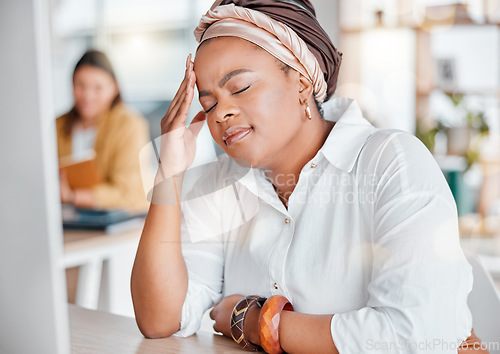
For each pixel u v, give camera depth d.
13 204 0.58
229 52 0.86
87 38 5.04
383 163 0.86
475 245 3.51
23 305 0.60
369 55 3.88
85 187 2.27
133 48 5.36
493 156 3.79
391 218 0.81
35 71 0.54
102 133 3.08
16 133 0.56
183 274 0.98
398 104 3.94
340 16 3.74
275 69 0.87
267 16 0.85
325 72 0.95
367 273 0.88
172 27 5.34
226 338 0.93
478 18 3.82
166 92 5.29
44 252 0.58
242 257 1.02
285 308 0.84
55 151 0.57
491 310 0.96
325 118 1.03
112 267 2.19
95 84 3.15
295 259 0.92
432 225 0.78
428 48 3.91
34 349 0.60
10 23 0.54
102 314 1.06
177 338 0.94
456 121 3.87
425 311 0.74
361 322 0.77
